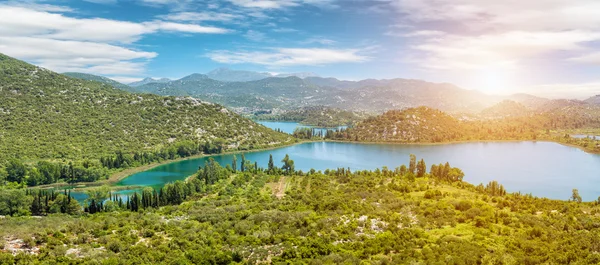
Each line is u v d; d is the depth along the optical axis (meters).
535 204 185.38
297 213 163.00
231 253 117.31
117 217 182.25
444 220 147.00
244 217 170.12
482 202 174.38
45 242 125.38
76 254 116.56
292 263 107.44
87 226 146.25
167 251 121.44
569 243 122.00
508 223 144.88
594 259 107.19
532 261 105.69
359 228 137.00
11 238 126.12
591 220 151.38
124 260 110.88
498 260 105.19
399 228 136.25
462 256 106.31
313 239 124.56
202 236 135.62
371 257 109.62
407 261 103.81
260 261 113.25
